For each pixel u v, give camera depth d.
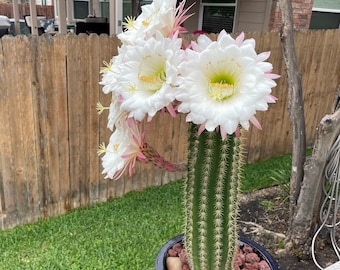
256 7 4.85
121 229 2.52
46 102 2.34
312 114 4.14
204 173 1.24
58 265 2.13
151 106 1.00
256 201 2.93
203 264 1.36
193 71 0.97
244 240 1.83
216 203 1.26
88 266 2.13
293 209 2.24
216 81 1.00
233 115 0.94
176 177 3.28
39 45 2.20
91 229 2.51
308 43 3.66
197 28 5.83
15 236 2.40
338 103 2.19
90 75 2.47
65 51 2.31
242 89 0.96
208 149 1.21
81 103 2.50
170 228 2.54
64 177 2.61
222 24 5.45
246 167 3.63
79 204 2.76
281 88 3.63
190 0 5.70
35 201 2.53
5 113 2.21
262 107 0.95
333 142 1.99
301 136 2.19
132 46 1.09
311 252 2.23
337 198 2.10
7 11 9.20
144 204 2.87
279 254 2.26
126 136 1.21
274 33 3.29
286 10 2.21
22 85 2.21
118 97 1.14
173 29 1.13
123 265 2.15
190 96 0.97
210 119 0.95
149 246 2.34
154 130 2.92
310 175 2.04
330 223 2.42
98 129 2.64
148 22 1.14
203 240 1.32
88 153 2.66
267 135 3.79
